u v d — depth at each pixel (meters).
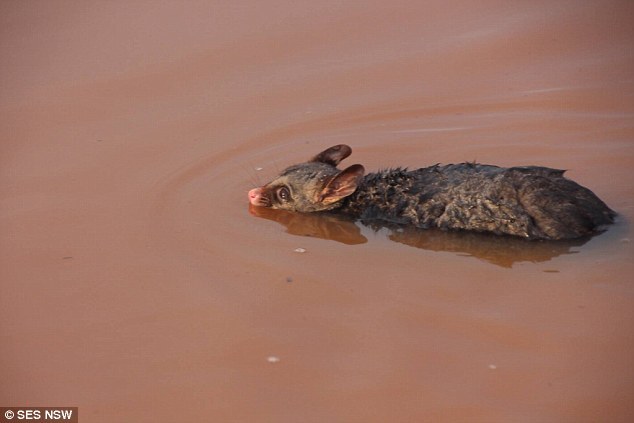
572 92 14.04
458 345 8.58
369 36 15.90
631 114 13.36
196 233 10.95
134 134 13.37
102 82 14.71
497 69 14.79
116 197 11.82
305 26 16.20
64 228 11.10
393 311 9.17
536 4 16.77
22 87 14.63
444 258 10.20
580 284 9.48
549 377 8.10
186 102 14.17
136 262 10.30
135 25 16.36
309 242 10.74
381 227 11.02
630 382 8.02
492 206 10.27
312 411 7.82
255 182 12.15
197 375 8.35
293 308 9.31
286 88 14.49
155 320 9.21
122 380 8.34
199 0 17.12
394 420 7.66
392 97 14.19
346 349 8.60
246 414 7.82
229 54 15.42
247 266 10.16
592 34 15.59
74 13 16.72
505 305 9.18
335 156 12.04
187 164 12.59
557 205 10.09
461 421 7.61
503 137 12.97
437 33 15.93
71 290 9.81
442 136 13.11
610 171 11.84
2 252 10.61
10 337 9.05
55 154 12.91
